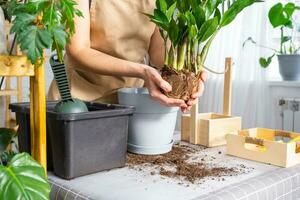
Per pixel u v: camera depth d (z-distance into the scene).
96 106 0.79
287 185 0.69
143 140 0.84
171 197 0.57
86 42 0.89
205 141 0.95
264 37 1.90
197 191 0.60
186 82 0.76
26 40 0.54
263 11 1.89
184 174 0.69
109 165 0.71
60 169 0.67
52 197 0.63
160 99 0.76
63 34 0.58
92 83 1.05
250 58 1.96
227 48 2.06
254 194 0.61
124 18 0.98
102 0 0.96
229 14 0.77
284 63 1.80
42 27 0.57
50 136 0.68
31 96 0.64
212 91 2.12
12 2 0.59
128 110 0.72
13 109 0.76
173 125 0.87
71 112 0.65
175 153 0.87
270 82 1.92
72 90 1.03
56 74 0.67
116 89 1.06
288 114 1.87
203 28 0.76
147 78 0.78
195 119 0.96
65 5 0.58
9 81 2.24
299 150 0.79
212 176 0.68
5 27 0.61
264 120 1.94
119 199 0.56
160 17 0.74
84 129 0.66
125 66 0.81
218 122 0.95
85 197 0.58
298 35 1.87
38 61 0.60
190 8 0.76
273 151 0.77
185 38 0.77
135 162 0.78
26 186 0.52
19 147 0.77
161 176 0.68
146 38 1.05
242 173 0.71
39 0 0.56
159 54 1.06
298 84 1.79
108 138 0.70
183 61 0.78
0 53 0.58
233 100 2.02
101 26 0.97
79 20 0.85
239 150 0.83
